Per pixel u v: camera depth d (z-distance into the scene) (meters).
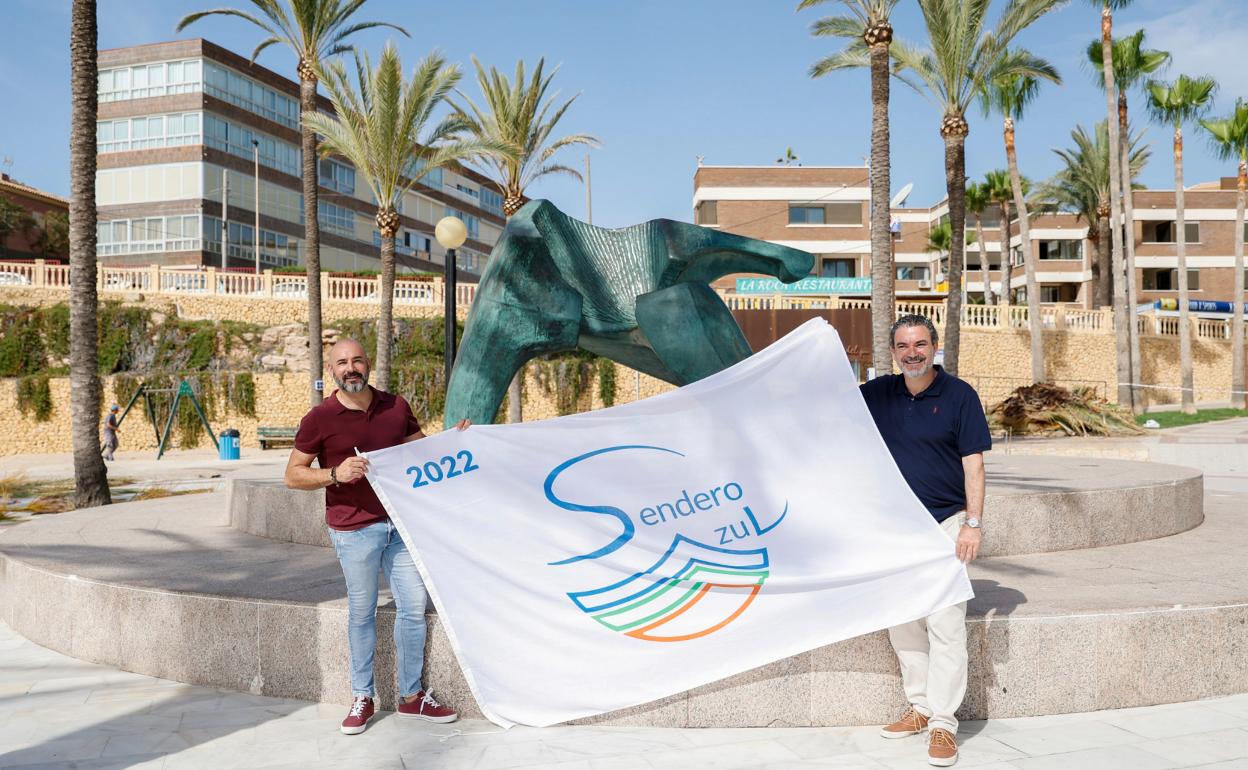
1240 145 32.12
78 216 11.69
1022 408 21.75
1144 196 49.09
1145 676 4.23
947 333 21.11
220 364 29.47
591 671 4.04
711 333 6.51
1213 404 35.38
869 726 4.07
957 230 20.92
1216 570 5.62
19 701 4.46
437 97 22.86
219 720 4.17
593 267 6.80
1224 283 48.84
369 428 4.05
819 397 4.18
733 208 43.28
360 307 31.22
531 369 30.44
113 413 24.28
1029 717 4.14
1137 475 8.47
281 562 6.07
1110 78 29.16
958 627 3.74
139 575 5.48
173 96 43.94
